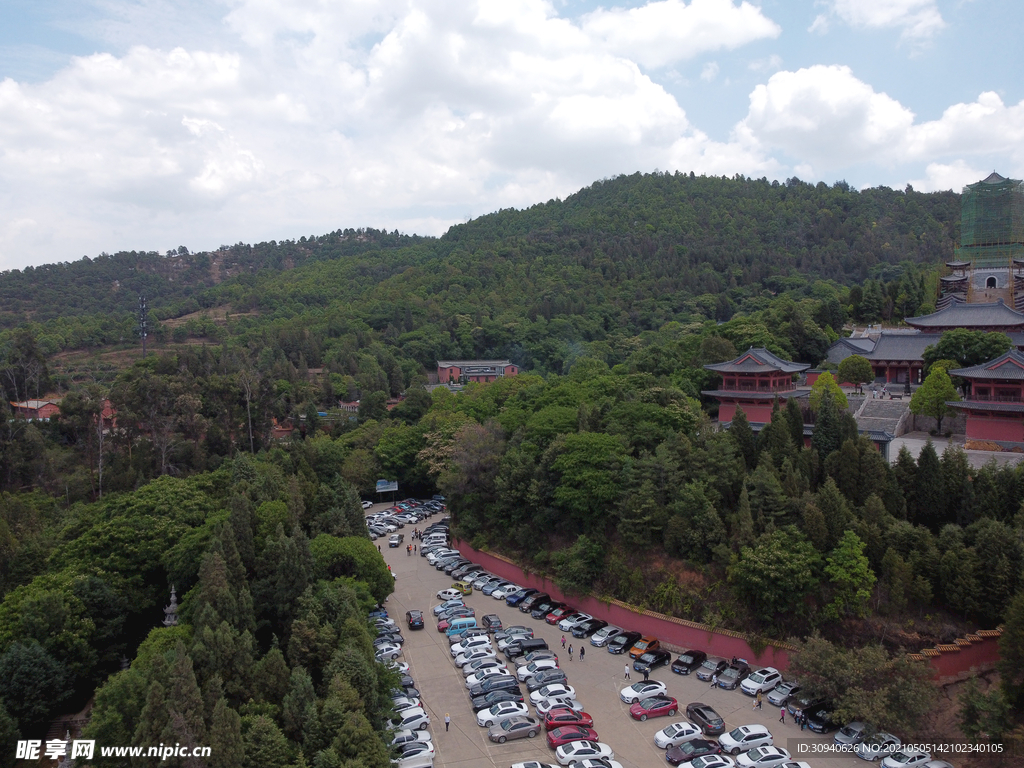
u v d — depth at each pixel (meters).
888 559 63.72
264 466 104.00
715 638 67.81
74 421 121.81
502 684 62.91
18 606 63.16
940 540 65.38
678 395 102.31
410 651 72.62
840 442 82.00
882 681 55.59
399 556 102.12
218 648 52.78
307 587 64.38
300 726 49.78
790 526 67.12
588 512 81.94
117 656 66.75
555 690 61.41
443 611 79.88
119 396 127.00
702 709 58.03
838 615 63.75
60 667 58.34
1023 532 62.00
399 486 134.88
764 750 52.16
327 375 191.38
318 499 91.62
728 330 139.50
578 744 53.50
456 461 104.06
